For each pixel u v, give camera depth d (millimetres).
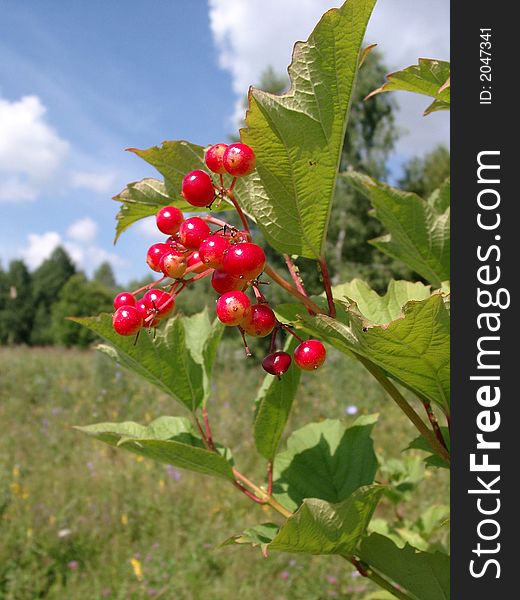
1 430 1249
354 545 189
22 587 674
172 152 193
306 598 668
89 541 766
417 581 198
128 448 225
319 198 172
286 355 170
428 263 255
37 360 2002
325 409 1354
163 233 174
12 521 784
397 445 1083
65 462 1086
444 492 868
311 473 247
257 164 167
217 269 161
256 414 224
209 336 241
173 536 786
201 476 958
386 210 247
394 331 153
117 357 237
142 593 667
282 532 165
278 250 181
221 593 680
